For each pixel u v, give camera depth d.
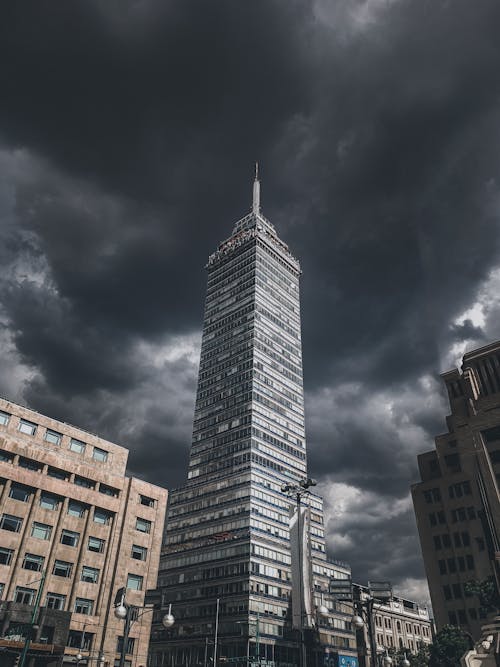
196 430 154.62
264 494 127.69
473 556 79.81
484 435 68.06
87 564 60.09
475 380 72.25
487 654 45.78
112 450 71.06
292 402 157.88
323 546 131.50
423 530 87.69
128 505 66.88
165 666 113.00
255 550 115.25
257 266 178.25
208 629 110.06
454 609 78.50
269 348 161.50
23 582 53.69
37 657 49.81
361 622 31.92
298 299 190.25
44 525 58.03
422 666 104.00
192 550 128.50
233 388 152.50
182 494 143.12
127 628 29.66
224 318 175.75
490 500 63.22
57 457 62.25
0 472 55.75
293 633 109.31
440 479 89.25
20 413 62.88
